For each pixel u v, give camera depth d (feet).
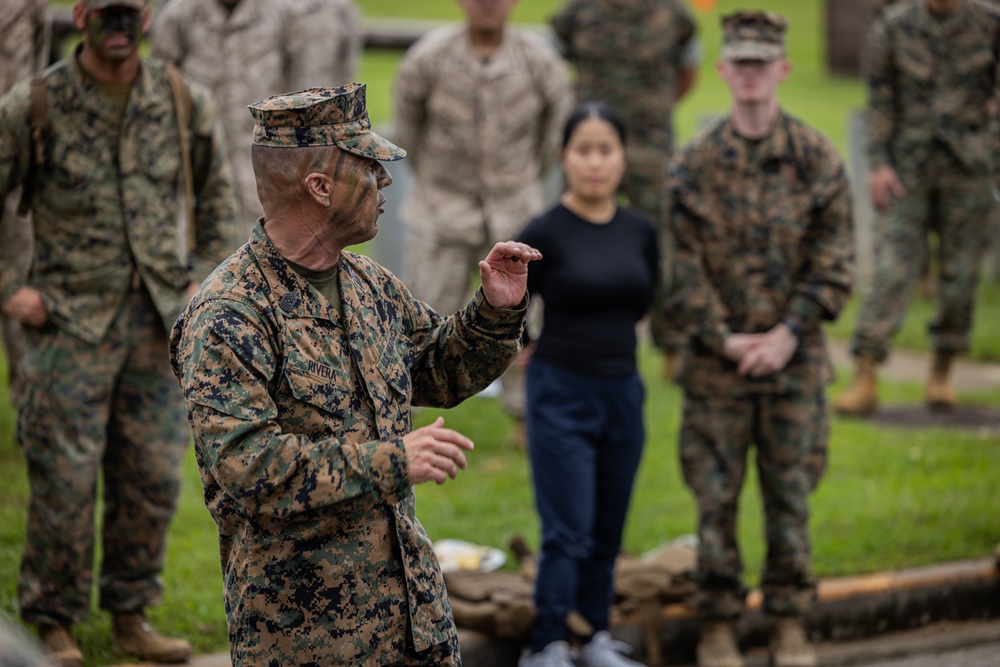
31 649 9.25
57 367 24.68
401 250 51.98
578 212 28.04
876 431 41.98
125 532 25.82
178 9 38.65
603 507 28.09
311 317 16.80
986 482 37.47
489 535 33.24
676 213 28.71
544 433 27.32
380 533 17.16
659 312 45.29
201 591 29.09
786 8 154.61
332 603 16.83
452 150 39.99
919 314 57.36
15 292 24.39
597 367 27.50
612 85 45.34
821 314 28.43
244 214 38.78
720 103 108.06
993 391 47.06
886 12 43.68
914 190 43.55
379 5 134.10
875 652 30.37
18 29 29.45
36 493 24.98
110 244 24.76
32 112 24.08
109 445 25.59
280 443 15.89
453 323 18.19
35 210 24.85
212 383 15.96
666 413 43.47
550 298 27.68
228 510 16.88
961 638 31.17
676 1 45.60
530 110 40.11
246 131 38.68
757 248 28.45
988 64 43.04
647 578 30.04
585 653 27.91
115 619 26.32
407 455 16.08
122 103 24.72
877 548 33.22
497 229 39.93
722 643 28.99
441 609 17.71
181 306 25.27
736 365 28.66
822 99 110.01
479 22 39.50
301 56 39.24
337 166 16.70
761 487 29.32
